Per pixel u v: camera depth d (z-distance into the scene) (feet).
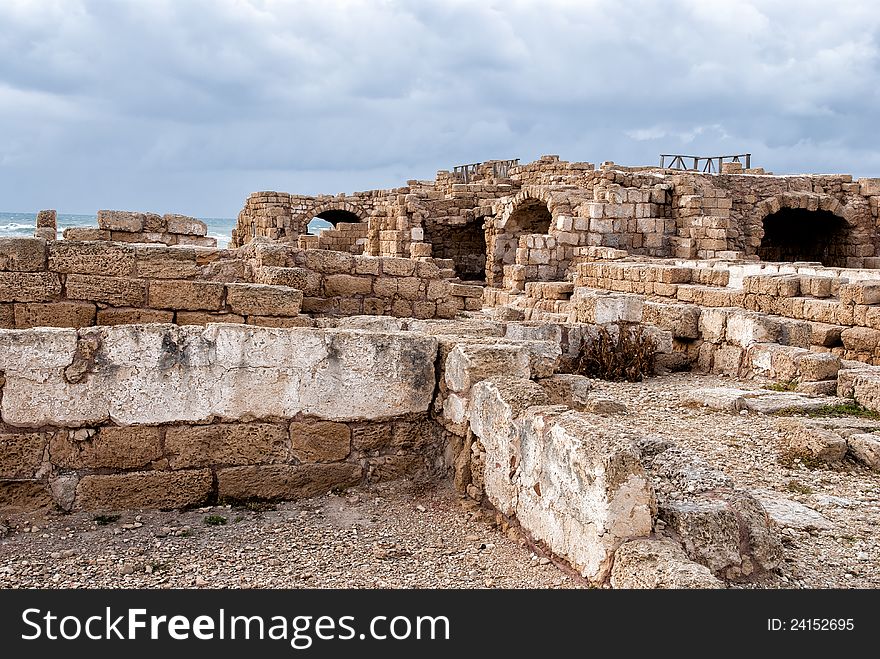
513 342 22.11
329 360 20.40
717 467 24.64
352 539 17.79
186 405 19.35
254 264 35.76
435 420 21.59
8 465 18.37
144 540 17.53
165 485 19.26
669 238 87.61
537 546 16.87
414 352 21.21
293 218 140.77
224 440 19.70
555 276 84.58
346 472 20.72
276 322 29.91
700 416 31.83
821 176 103.24
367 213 144.87
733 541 15.47
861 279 49.42
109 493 18.94
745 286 54.80
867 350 42.16
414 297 37.99
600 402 31.76
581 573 15.16
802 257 115.34
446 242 121.49
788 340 42.88
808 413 31.65
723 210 91.25
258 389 19.85
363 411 20.80
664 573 13.51
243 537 17.83
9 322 29.48
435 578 15.78
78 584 15.30
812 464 25.13
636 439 20.38
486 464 19.22
